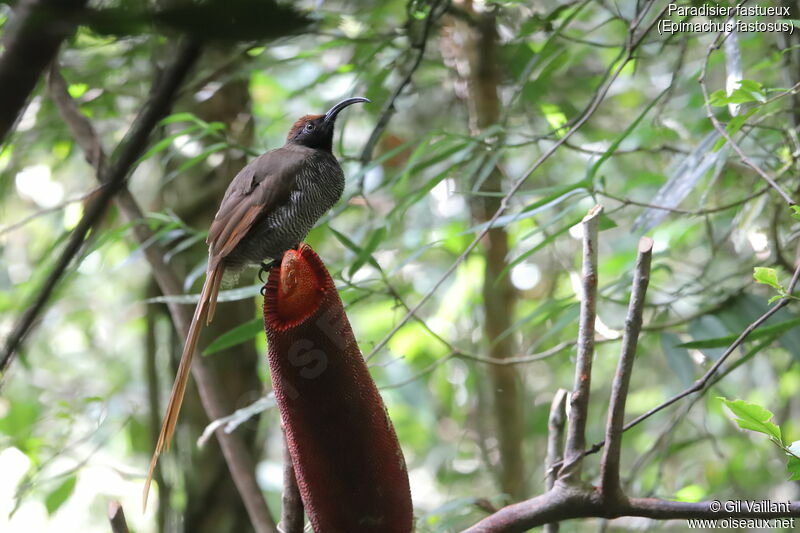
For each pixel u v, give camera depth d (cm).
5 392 1293
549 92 1130
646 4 786
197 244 1007
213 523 995
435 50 1205
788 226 984
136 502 1366
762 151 952
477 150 949
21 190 1384
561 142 717
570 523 1061
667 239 1109
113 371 1476
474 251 1235
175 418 581
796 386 1171
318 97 1315
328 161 870
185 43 163
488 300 1152
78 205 1270
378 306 1369
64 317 1518
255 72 1083
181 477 1033
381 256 1312
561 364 1233
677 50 1196
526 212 725
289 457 489
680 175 788
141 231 930
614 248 1302
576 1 912
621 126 1295
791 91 645
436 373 1399
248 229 792
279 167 824
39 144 1193
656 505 489
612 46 862
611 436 486
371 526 445
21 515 1383
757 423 487
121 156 189
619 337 882
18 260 1426
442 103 1287
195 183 1027
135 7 149
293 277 421
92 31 155
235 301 1012
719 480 1202
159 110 183
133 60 950
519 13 1048
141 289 1331
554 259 1220
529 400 1354
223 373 992
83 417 1016
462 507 815
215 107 1049
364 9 914
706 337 827
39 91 909
